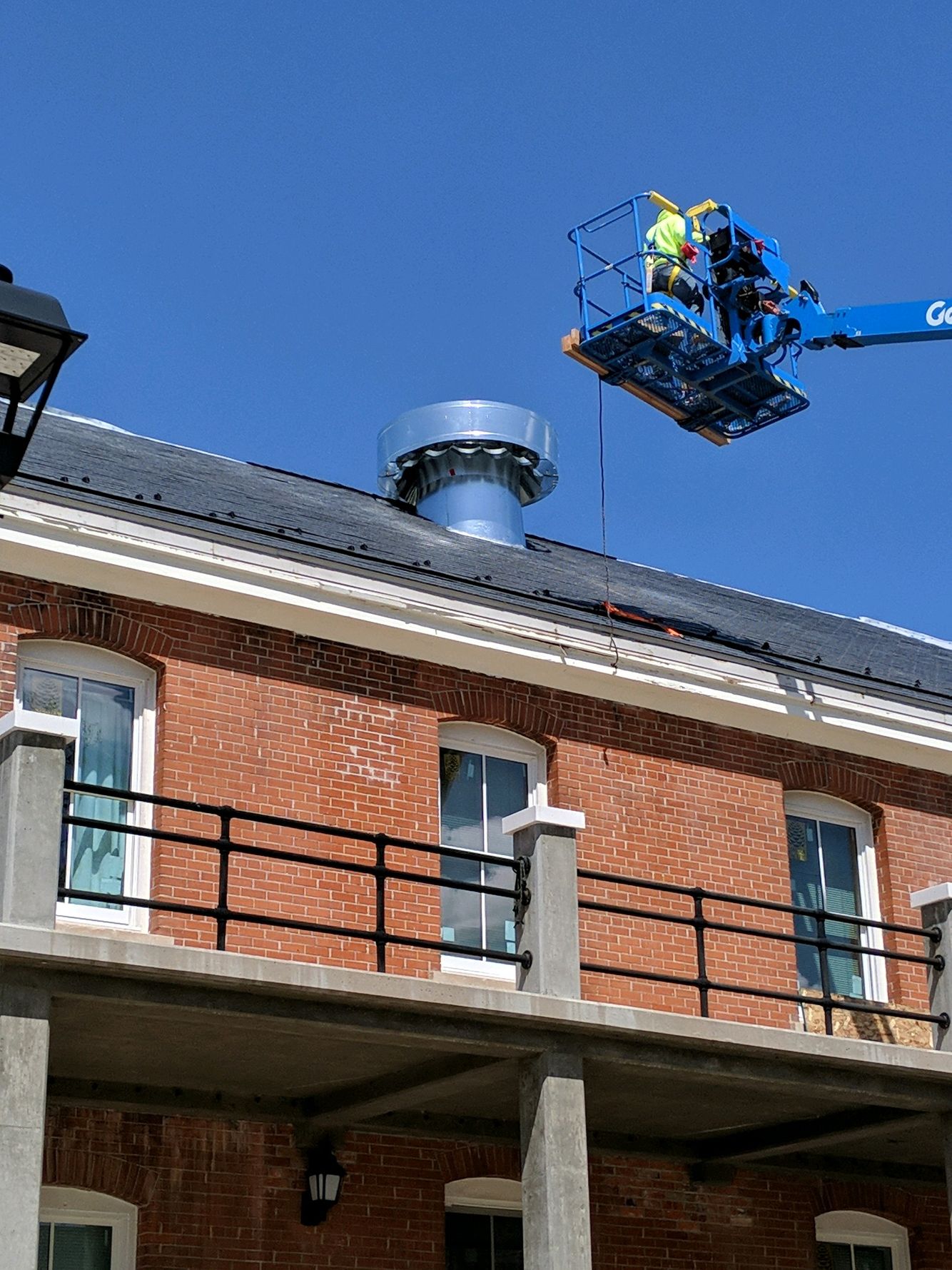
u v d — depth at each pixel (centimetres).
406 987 1071
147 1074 1206
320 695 1403
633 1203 1452
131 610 1337
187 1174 1255
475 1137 1345
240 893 1320
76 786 1022
